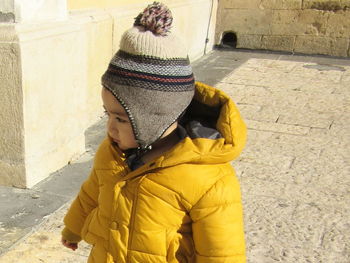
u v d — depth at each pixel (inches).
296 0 404.2
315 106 256.8
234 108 65.0
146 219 62.9
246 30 422.6
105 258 65.8
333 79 322.7
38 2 143.2
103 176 68.0
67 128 163.9
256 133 212.4
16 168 146.3
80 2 200.2
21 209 137.6
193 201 62.0
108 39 219.0
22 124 141.1
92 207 77.1
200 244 63.0
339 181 167.9
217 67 350.9
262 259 120.5
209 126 66.9
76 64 162.9
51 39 145.7
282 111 246.1
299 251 124.7
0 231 126.2
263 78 318.7
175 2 316.2
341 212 145.8
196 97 68.0
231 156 62.2
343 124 229.8
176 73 59.5
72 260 115.8
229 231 61.9
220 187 62.2
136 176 64.6
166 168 62.6
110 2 225.1
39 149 150.1
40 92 145.2
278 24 413.7
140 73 58.4
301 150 195.2
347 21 398.0
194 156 61.2
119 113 61.5
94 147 186.4
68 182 154.9
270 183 163.6
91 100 212.2
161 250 63.3
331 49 407.5
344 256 123.6
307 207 147.9
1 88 138.3
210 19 402.0
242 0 415.8
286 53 414.9
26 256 116.3
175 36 60.9
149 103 59.5
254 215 141.1
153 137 62.4
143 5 255.9
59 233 127.0
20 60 134.3
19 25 135.4
